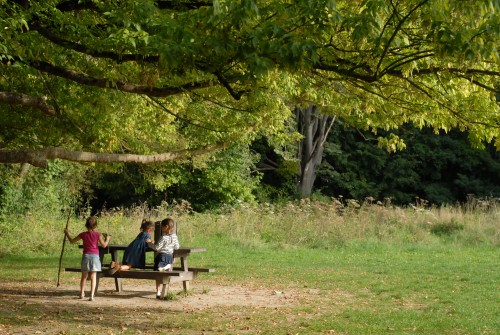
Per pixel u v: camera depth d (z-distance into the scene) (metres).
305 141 44.16
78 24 10.66
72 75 11.15
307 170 44.22
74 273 18.36
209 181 38.56
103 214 29.70
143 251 14.09
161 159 15.94
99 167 18.28
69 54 12.79
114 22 10.24
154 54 9.44
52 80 14.75
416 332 10.14
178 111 18.70
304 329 10.25
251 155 41.09
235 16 8.07
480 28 7.90
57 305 12.50
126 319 11.09
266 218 28.97
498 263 20.75
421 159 46.12
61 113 15.39
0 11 9.90
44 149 11.71
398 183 45.88
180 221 28.70
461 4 7.68
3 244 23.72
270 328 10.34
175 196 40.94
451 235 27.69
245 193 39.62
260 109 16.16
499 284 15.95
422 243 26.17
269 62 8.05
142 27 9.62
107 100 15.40
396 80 10.64
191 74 10.41
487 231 27.80
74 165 30.12
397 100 11.25
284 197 43.31
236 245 25.77
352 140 46.31
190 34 8.60
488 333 10.09
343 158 45.69
